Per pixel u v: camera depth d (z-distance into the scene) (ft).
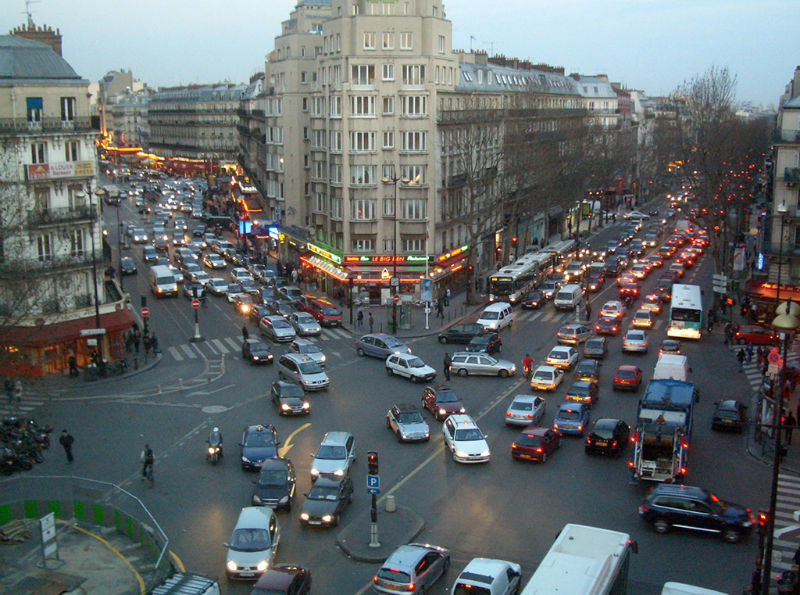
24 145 163.63
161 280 251.39
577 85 465.47
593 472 110.83
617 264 296.71
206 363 176.04
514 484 106.11
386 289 232.73
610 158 397.80
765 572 69.51
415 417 125.59
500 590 71.41
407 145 237.86
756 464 115.03
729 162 252.83
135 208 497.46
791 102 198.18
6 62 164.35
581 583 60.39
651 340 197.36
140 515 94.68
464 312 232.12
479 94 277.44
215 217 404.98
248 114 388.16
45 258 164.76
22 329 158.71
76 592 77.36
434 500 100.68
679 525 90.48
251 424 132.26
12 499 96.53
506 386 156.04
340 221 242.99
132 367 170.81
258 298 242.37
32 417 135.95
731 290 244.22
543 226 363.97
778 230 201.36
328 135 246.27
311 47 302.25
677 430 103.50
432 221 241.14
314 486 97.40
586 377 152.46
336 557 85.66
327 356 181.57
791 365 131.34
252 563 80.59
